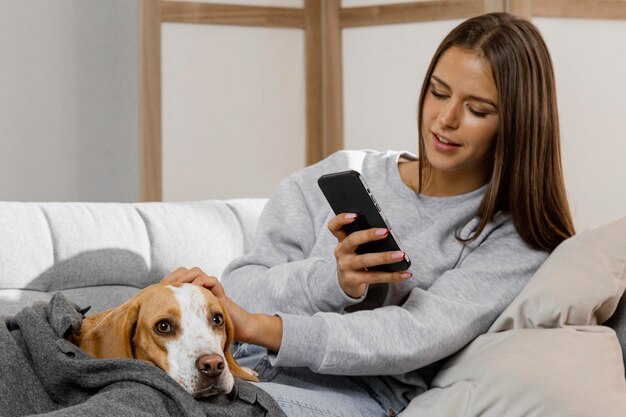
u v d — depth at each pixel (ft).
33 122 10.80
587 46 10.63
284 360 4.44
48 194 10.90
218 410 3.76
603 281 4.62
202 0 10.54
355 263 4.47
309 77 11.15
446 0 10.58
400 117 10.82
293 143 11.21
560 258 4.79
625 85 10.78
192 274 4.43
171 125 10.49
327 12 11.04
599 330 4.56
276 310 4.89
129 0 11.25
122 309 3.96
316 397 4.49
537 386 4.23
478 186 5.32
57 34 10.93
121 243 6.21
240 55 10.84
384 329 4.53
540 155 5.03
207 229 6.67
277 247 5.44
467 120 4.88
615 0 10.68
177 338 3.82
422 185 5.39
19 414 3.59
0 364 3.64
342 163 5.66
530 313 4.65
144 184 10.25
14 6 10.67
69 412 3.24
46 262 5.83
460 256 5.13
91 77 11.14
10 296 5.57
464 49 4.89
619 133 10.78
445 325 4.65
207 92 10.68
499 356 4.41
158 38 10.27
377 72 10.90
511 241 5.14
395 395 4.86
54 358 3.68
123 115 11.31
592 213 10.69
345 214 4.47
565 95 10.55
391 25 10.82
